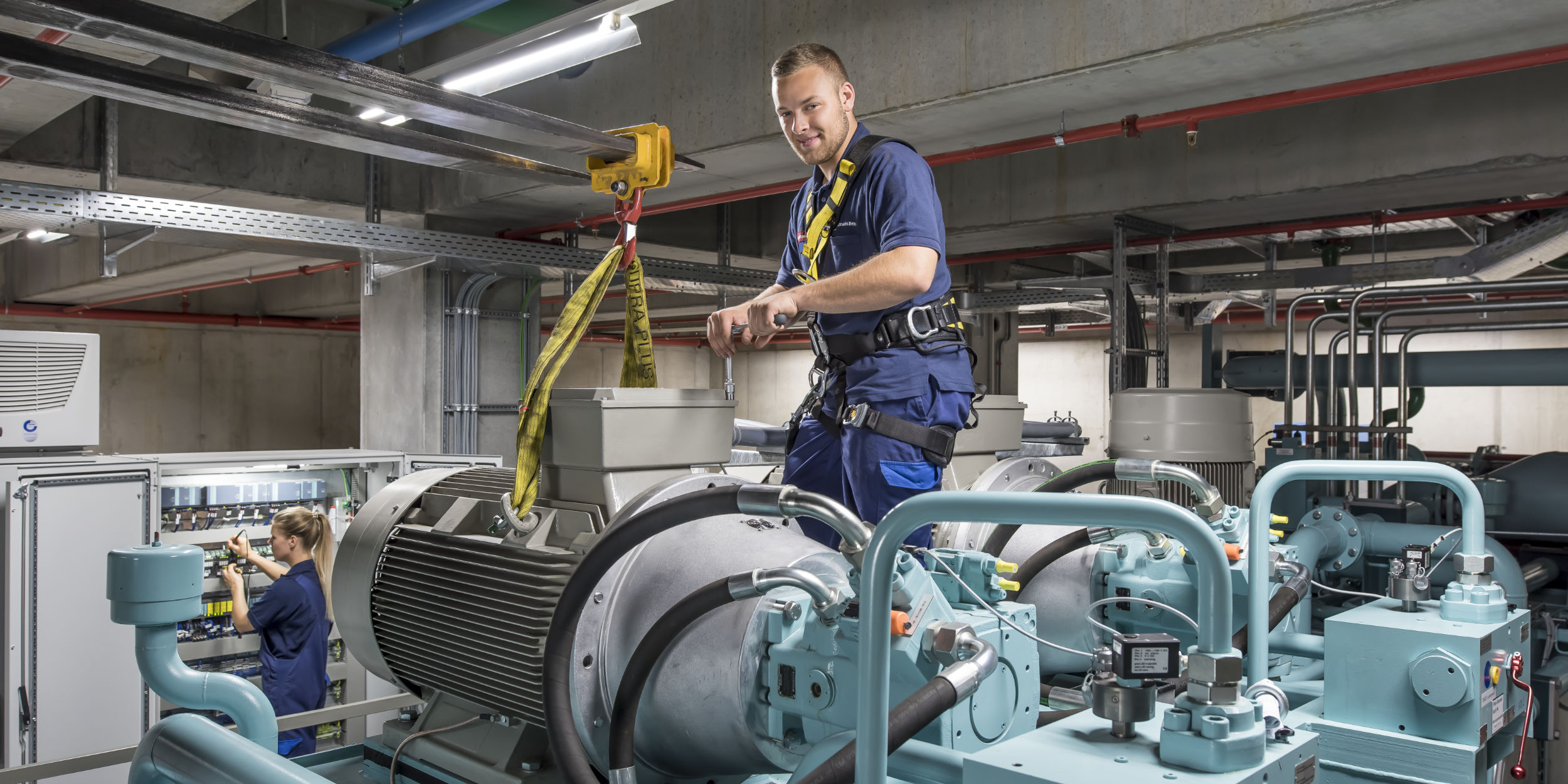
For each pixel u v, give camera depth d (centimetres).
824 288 177
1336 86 394
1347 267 668
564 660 163
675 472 202
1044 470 304
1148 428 413
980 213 677
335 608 230
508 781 189
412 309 730
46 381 426
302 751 431
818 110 198
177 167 593
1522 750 206
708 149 518
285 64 168
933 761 147
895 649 146
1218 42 362
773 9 493
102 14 149
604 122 566
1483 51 367
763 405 1773
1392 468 193
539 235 746
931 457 191
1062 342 1501
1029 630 171
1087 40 393
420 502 230
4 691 400
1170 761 107
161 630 152
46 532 406
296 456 506
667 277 747
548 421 202
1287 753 111
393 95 181
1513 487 454
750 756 171
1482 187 542
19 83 401
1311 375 524
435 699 220
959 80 430
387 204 679
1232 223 662
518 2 496
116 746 425
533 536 195
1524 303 475
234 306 1409
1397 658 187
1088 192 629
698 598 157
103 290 1131
